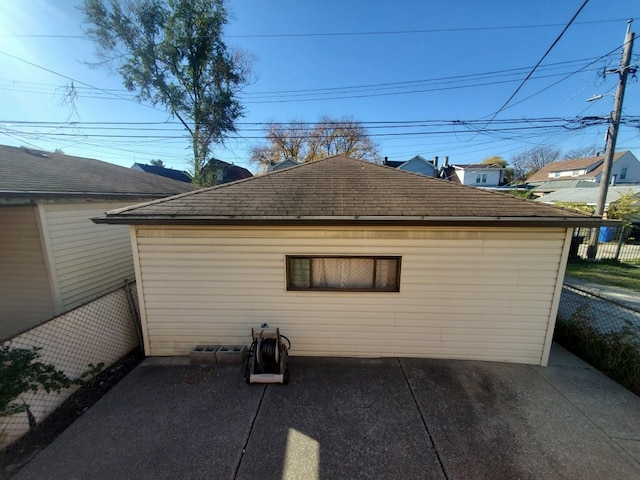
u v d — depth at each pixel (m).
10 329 5.11
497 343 4.35
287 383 3.88
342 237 4.18
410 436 2.99
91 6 14.31
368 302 4.36
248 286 4.38
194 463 2.68
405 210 3.98
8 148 6.72
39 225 4.75
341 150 30.39
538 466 2.63
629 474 2.55
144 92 16.39
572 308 5.16
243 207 4.14
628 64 9.84
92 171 7.67
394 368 4.22
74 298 5.33
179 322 4.53
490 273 4.16
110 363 4.34
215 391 3.72
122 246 6.48
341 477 2.54
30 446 2.87
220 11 16.67
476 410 3.36
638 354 3.72
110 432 3.05
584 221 3.69
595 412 3.31
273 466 2.65
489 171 35.38
